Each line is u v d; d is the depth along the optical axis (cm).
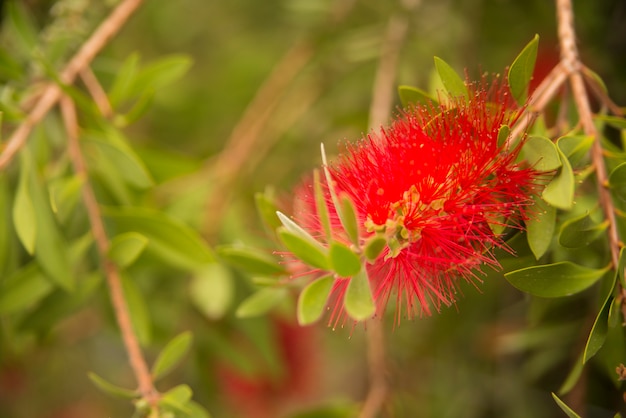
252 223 72
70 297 62
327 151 74
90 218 62
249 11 91
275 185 75
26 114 63
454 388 72
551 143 53
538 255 53
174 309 70
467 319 72
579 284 54
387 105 67
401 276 54
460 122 53
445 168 53
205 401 79
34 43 65
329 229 52
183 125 90
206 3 90
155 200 71
